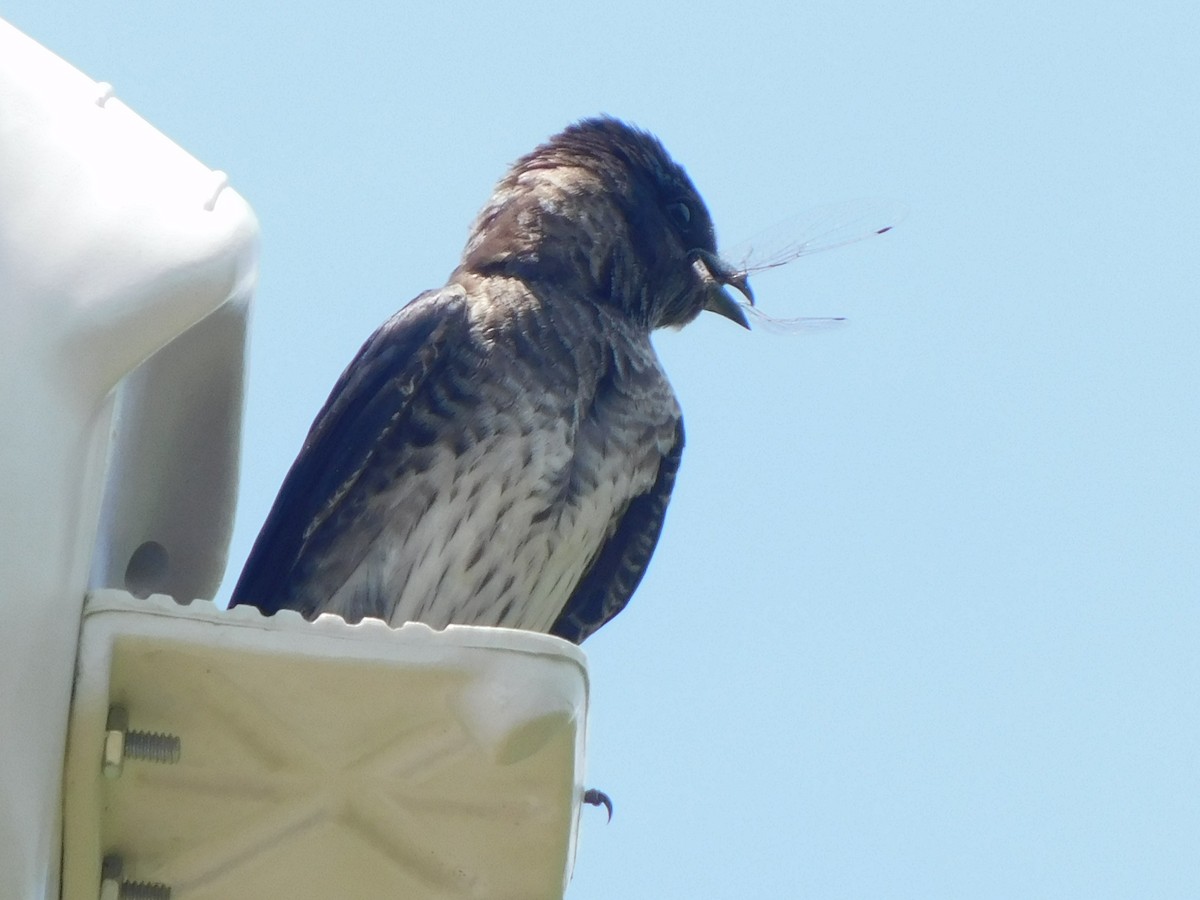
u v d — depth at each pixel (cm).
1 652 462
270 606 868
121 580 636
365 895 549
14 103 530
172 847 538
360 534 883
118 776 517
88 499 506
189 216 529
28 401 482
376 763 521
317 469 884
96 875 524
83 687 496
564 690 502
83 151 531
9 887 464
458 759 516
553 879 541
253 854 540
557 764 518
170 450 628
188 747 518
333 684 502
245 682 503
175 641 496
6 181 511
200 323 587
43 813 481
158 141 559
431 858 541
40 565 474
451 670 497
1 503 469
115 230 514
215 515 639
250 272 550
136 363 506
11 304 490
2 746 462
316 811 531
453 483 896
